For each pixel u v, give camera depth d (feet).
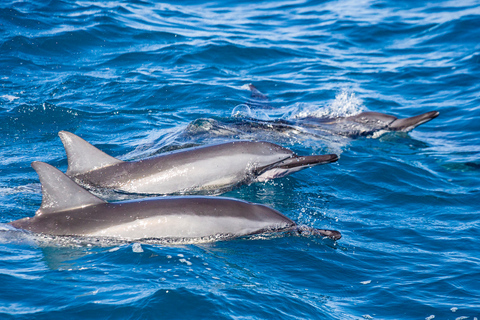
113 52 100.27
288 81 94.43
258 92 88.02
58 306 32.37
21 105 74.28
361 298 37.32
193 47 105.70
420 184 59.36
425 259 43.09
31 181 53.98
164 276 36.27
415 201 55.11
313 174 61.11
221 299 34.09
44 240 40.98
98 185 52.47
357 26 126.31
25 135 67.05
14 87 80.74
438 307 36.29
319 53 110.22
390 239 46.60
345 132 75.61
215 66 99.04
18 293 33.63
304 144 70.54
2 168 56.90
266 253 42.16
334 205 53.52
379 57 109.19
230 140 62.59
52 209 43.04
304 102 84.99
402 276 40.32
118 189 52.49
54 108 74.49
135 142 65.82
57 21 109.09
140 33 109.91
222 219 43.70
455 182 60.18
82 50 99.60
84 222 42.01
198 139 66.64
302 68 101.40
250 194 55.42
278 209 51.67
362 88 92.43
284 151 59.06
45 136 67.26
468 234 47.67
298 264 41.04
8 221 44.75
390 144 72.95
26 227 41.96
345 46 115.24
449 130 77.77
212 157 55.83
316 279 39.22
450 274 40.60
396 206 53.93
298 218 49.78
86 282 35.22
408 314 35.50
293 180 59.26
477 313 35.60
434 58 106.93
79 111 74.79
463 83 94.22
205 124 70.23
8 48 94.38
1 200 49.01
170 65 97.09
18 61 90.94
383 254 43.73
